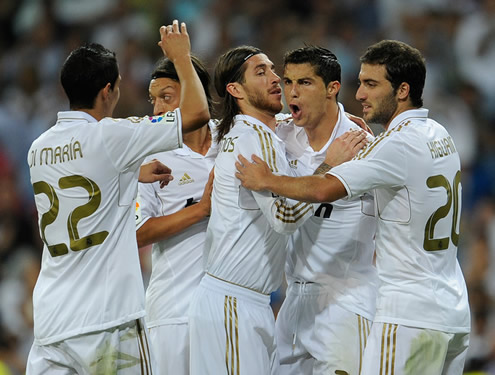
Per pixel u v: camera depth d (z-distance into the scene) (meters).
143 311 16.16
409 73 16.22
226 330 16.55
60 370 16.17
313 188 15.51
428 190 15.91
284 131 18.00
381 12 45.09
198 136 18.48
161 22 47.00
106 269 15.91
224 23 45.34
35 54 46.91
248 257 16.66
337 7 45.41
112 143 15.79
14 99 44.94
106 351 15.78
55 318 15.84
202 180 18.33
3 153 41.59
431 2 44.59
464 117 41.22
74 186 15.86
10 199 39.28
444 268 16.28
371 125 25.72
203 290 16.97
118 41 45.53
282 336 18.17
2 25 49.28
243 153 16.56
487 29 43.50
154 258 18.58
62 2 48.25
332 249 17.38
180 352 17.95
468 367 29.50
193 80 16.34
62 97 44.28
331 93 17.17
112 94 16.64
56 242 16.06
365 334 17.23
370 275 17.56
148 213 18.19
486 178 39.56
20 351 32.50
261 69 16.98
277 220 15.93
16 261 36.69
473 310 32.06
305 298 17.70
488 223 35.09
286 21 45.09
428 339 15.70
